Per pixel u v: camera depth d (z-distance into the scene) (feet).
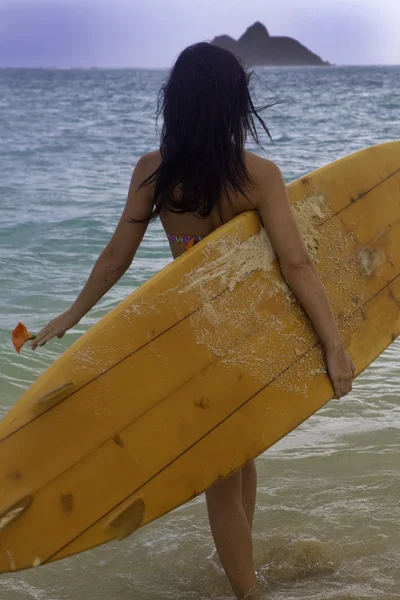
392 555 8.90
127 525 7.12
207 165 7.40
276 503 10.04
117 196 34.94
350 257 8.84
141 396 7.31
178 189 7.58
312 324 8.04
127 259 8.27
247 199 7.68
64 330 8.38
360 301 8.73
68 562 9.07
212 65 7.34
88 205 32.24
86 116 100.83
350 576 8.55
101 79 418.10
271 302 7.89
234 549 8.17
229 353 7.67
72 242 24.99
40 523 6.83
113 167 47.09
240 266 7.80
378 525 9.46
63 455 6.98
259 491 10.33
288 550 8.96
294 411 7.80
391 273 9.15
